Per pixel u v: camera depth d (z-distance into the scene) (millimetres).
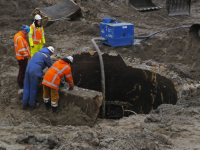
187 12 16281
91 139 3721
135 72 8828
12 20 12867
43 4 15344
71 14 12711
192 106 5605
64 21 12188
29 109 5887
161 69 8203
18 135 4223
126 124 5008
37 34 7164
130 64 8820
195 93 6793
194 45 9414
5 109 5730
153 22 14297
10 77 7176
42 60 5707
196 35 9812
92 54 9016
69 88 5770
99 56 8508
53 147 3650
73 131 4520
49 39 10617
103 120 5844
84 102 5477
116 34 9492
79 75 9195
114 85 9758
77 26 11992
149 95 8898
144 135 3850
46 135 4230
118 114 10383
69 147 3393
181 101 6078
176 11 16109
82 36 11312
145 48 9992
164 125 4516
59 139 3779
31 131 4426
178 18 15500
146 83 8734
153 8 16844
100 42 10438
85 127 4961
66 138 4012
